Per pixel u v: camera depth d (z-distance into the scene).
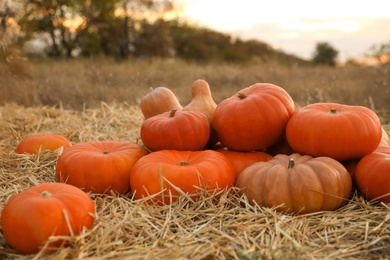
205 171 1.28
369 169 1.27
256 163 1.34
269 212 1.20
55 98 2.96
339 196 1.23
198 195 1.26
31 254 1.07
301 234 1.12
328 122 1.29
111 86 3.51
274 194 1.22
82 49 7.90
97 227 1.09
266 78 3.89
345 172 1.26
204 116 1.44
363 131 1.29
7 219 1.07
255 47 9.95
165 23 8.61
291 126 1.35
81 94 3.08
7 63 2.88
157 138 1.39
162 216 1.22
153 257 1.03
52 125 2.26
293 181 1.22
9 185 1.43
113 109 2.54
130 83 3.67
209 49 9.66
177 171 1.27
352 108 1.34
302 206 1.21
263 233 1.12
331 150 1.30
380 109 2.76
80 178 1.35
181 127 1.38
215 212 1.23
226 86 3.76
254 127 1.37
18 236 1.06
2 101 2.71
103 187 1.36
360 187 1.29
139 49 8.48
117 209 1.26
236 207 1.25
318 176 1.22
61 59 6.32
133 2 8.18
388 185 1.24
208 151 1.37
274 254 1.03
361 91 3.05
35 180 1.47
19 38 5.10
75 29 7.75
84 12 7.76
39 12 7.20
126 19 8.17
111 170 1.36
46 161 1.60
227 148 1.49
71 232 1.06
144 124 1.44
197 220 1.22
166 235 1.13
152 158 1.33
